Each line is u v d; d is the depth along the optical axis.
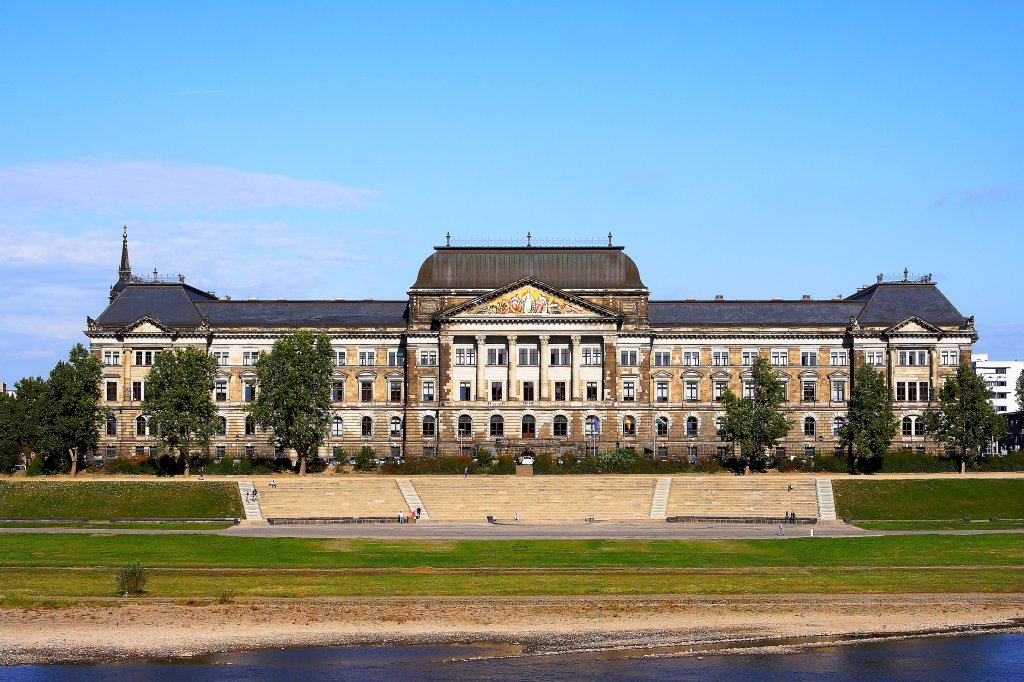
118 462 194.00
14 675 91.06
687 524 159.50
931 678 92.25
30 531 146.50
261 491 169.62
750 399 192.88
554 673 92.50
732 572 122.44
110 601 109.06
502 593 113.06
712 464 193.38
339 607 108.19
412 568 123.06
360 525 157.50
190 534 144.75
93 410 195.50
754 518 160.12
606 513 165.38
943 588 115.81
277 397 188.38
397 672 92.31
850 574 121.75
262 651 96.75
